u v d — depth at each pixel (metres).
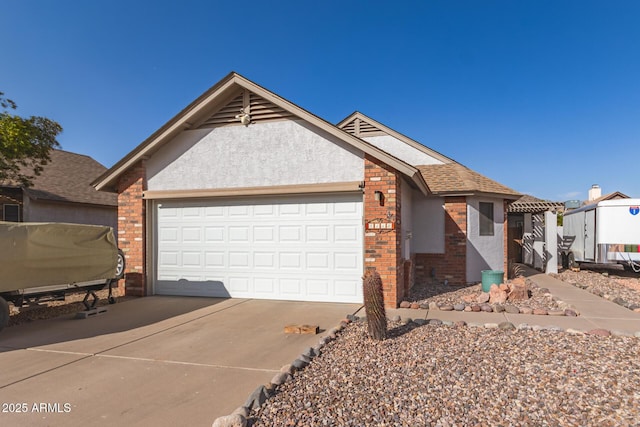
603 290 10.75
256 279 9.41
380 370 4.57
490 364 4.74
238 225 9.55
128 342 5.96
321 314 7.68
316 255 9.02
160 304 8.83
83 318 7.56
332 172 8.77
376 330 5.74
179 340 6.05
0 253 6.52
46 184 17.81
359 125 15.25
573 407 3.63
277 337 6.17
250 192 9.20
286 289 9.20
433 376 4.38
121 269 9.66
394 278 8.23
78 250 7.83
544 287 11.44
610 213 13.66
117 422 3.54
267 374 4.63
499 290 8.88
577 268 16.23
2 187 14.95
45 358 5.26
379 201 8.38
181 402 3.92
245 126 9.35
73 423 3.52
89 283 8.07
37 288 7.07
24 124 13.11
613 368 4.59
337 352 5.28
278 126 9.14
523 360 4.88
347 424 3.36
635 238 13.35
